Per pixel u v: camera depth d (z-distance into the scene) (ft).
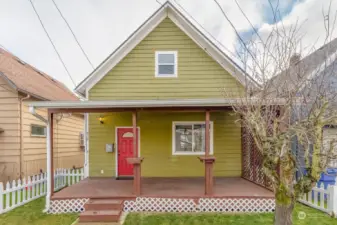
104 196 20.63
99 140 29.63
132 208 20.52
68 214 20.03
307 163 12.04
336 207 18.53
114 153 29.60
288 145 12.25
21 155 29.66
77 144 49.49
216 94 29.04
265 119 12.86
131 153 29.66
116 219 18.19
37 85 37.45
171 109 21.33
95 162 29.53
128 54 29.45
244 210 20.18
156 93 29.19
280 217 12.26
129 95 29.17
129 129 29.73
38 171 33.78
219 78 29.22
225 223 17.49
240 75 27.66
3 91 29.73
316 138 11.71
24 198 22.80
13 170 29.12
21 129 29.89
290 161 12.25
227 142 29.68
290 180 12.26
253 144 25.58
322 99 11.87
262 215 19.10
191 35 29.50
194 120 29.55
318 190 20.10
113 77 29.27
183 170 29.35
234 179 27.78
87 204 19.45
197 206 20.34
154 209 20.47
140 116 29.53
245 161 28.32
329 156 11.56
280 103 13.17
